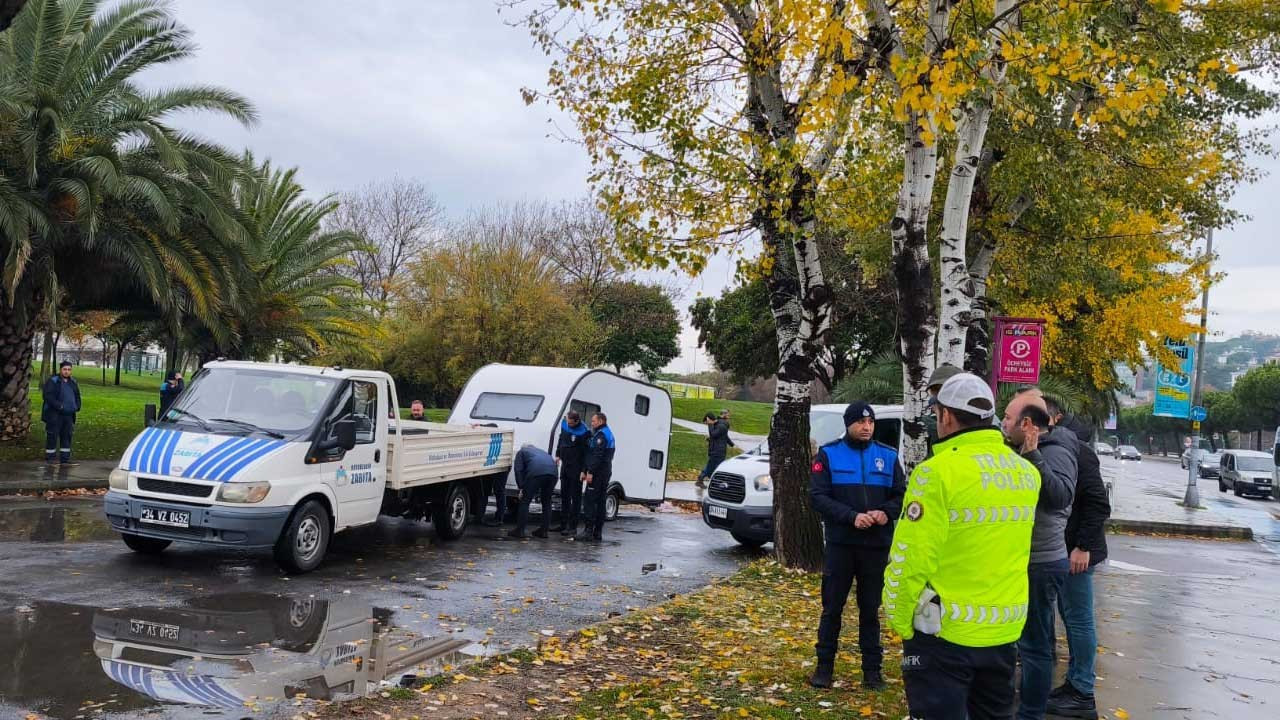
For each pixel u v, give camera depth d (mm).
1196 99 14023
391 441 10750
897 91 8578
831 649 6148
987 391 3809
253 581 8711
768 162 9828
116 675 5695
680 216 10664
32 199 16391
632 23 10609
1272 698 6410
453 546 11758
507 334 39250
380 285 54031
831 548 6188
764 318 37875
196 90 18109
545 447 14102
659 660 6742
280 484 8938
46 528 10859
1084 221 15000
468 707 5457
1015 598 3723
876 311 30469
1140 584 11977
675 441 33531
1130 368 22672
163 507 8711
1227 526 19953
